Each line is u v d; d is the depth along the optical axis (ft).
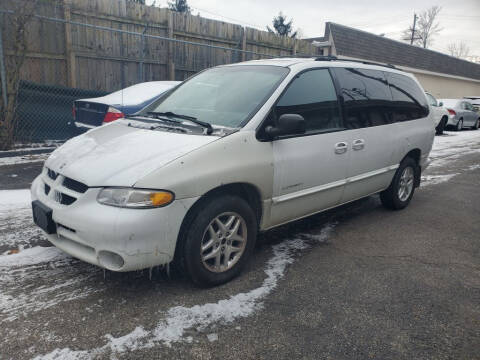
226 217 10.41
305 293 10.36
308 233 14.71
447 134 52.65
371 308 9.79
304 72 12.64
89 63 30.27
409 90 17.53
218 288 10.39
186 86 14.12
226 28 39.86
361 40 72.49
